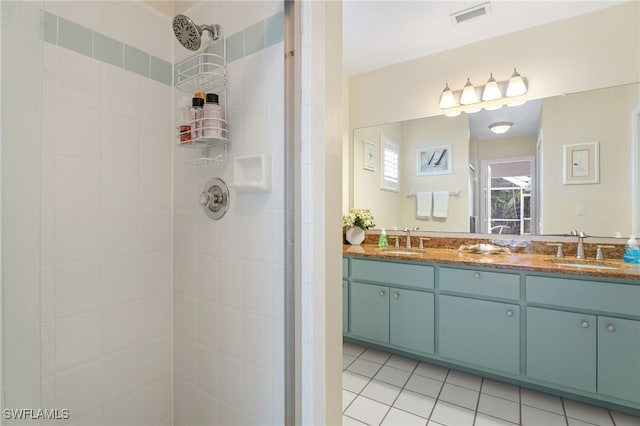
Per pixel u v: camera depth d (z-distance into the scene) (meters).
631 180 1.99
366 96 3.04
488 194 2.49
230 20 1.10
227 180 1.10
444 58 2.64
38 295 0.67
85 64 1.01
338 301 0.91
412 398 1.87
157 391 1.23
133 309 1.15
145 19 1.19
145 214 1.19
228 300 1.09
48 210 0.92
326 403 0.86
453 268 2.06
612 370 1.59
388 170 2.93
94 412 1.04
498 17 2.17
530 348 1.81
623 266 1.79
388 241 2.91
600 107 2.08
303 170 0.89
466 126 2.57
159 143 1.24
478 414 1.71
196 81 1.18
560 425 1.62
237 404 1.07
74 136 0.98
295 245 0.88
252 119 1.03
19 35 0.63
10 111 0.62
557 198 2.22
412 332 2.22
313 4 0.88
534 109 2.30
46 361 0.92
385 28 2.30
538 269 1.77
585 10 2.09
